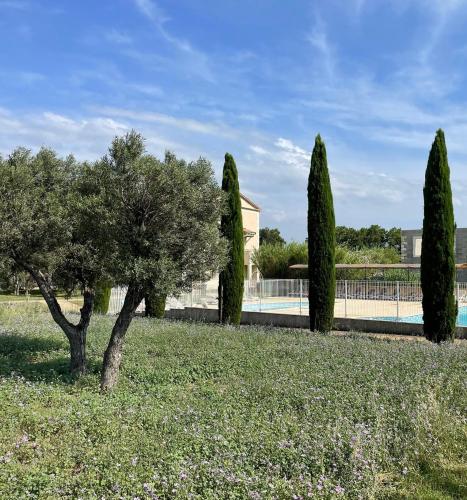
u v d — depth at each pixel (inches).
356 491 193.9
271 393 327.3
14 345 523.5
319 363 418.0
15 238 371.2
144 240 343.0
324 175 692.7
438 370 381.1
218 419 269.0
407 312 909.8
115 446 221.9
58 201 389.1
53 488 185.0
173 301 1076.5
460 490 207.9
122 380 380.5
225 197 379.9
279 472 206.1
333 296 687.7
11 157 411.2
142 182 342.6
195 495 181.2
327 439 228.2
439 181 605.6
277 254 1652.3
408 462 227.0
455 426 267.4
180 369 410.9
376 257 1708.9
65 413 270.4
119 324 365.1
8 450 221.0
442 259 598.5
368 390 323.9
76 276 428.5
